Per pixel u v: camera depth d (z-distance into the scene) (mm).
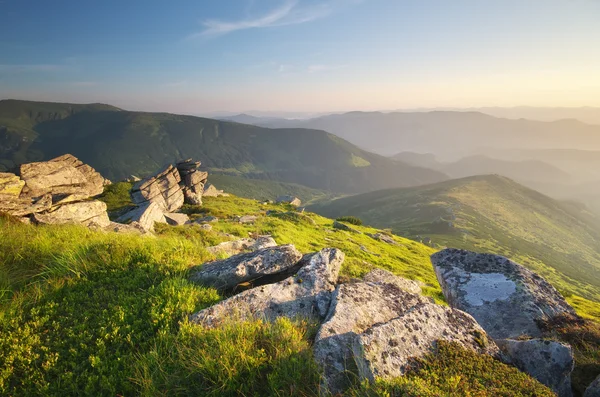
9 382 4980
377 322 6020
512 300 8430
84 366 5355
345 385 4543
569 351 5754
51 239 10391
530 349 6012
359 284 7102
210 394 4500
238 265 8328
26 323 6102
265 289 7176
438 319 5992
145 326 6215
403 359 4852
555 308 8148
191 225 33438
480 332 6141
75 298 7164
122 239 10672
